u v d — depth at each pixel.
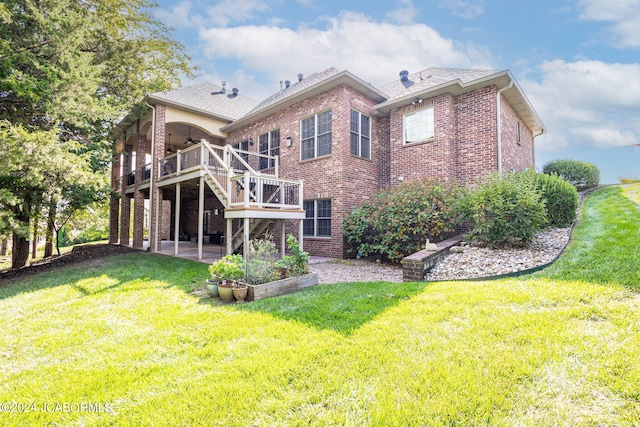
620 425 2.03
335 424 2.19
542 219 6.96
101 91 10.59
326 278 7.27
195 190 14.53
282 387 2.65
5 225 8.07
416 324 3.68
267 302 5.11
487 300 4.21
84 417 2.45
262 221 9.55
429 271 6.73
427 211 8.27
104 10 9.33
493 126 9.45
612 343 2.86
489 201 7.15
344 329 3.72
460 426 2.11
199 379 2.86
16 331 4.38
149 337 3.92
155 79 12.20
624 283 4.09
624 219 7.80
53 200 9.49
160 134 12.95
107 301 5.70
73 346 3.78
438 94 10.16
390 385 2.57
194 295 5.93
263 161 13.77
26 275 9.75
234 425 2.26
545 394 2.35
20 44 7.35
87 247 16.72
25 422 2.42
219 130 15.30
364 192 11.35
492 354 2.90
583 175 14.51
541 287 4.40
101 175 8.80
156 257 10.78
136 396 2.68
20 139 6.73
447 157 9.89
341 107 10.71
